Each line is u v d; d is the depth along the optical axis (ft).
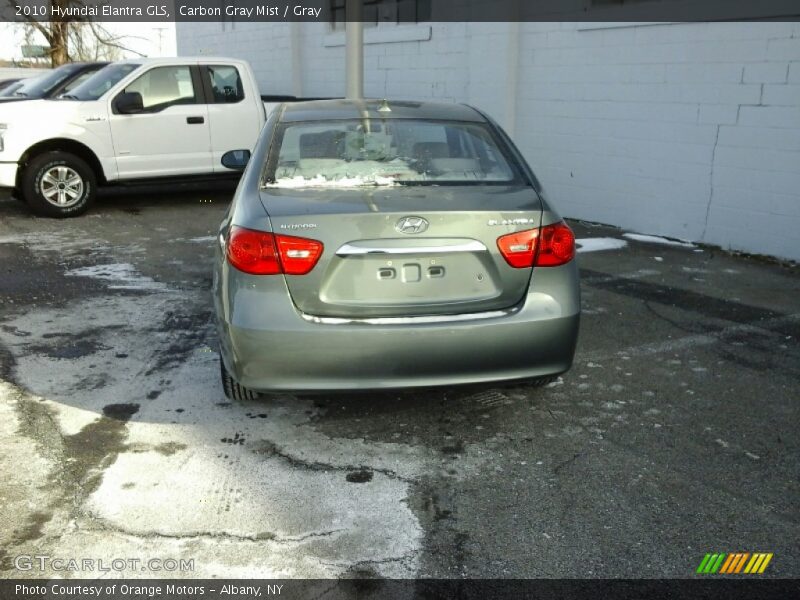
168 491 10.11
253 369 10.56
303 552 8.91
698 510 9.84
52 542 9.02
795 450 11.44
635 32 25.90
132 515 9.57
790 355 15.28
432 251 10.52
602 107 27.63
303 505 9.86
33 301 18.45
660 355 15.20
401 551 8.95
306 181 11.84
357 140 12.93
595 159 28.32
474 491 10.26
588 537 9.25
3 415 12.26
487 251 10.69
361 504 9.91
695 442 11.68
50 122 28.37
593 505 9.95
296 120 13.66
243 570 8.58
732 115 23.39
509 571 8.63
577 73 28.37
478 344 10.66
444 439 11.72
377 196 11.13
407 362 10.54
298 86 48.01
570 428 12.11
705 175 24.52
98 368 14.28
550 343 10.98
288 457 11.10
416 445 11.51
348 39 28.84
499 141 13.43
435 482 10.48
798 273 21.54
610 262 22.74
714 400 13.16
